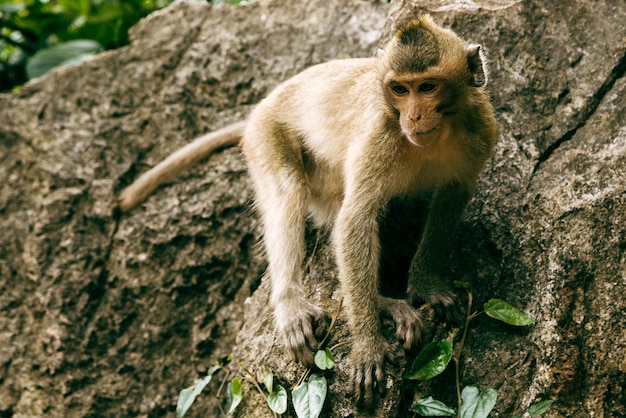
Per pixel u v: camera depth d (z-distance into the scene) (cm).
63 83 263
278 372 218
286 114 235
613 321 214
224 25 262
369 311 214
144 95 260
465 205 221
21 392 250
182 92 259
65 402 247
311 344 217
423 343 215
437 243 222
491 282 220
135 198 249
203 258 248
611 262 215
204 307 248
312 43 257
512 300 219
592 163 222
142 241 250
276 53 258
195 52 260
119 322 249
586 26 235
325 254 229
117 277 250
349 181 219
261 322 227
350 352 216
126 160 256
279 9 262
